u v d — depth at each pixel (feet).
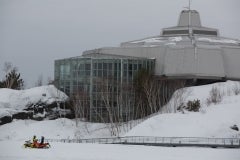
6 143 323.37
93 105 495.41
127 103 485.97
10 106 483.92
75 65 515.91
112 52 573.74
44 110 492.95
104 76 508.12
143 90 488.85
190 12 640.17
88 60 510.17
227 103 451.12
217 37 605.73
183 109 459.32
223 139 346.54
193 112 426.10
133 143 349.82
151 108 479.82
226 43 574.56
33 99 493.77
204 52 533.55
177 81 520.01
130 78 516.32
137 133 377.09
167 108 486.79
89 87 504.84
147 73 504.84
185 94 499.51
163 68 534.78
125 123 470.39
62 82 522.88
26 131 445.78
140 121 465.06
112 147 303.48
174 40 575.38
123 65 515.09
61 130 452.76
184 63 530.68
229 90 491.31
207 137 358.43
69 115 500.74
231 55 549.13
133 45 581.94
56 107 498.28
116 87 493.77
